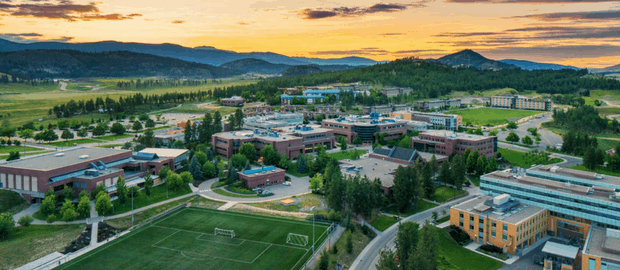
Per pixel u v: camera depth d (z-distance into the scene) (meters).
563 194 185.50
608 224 174.00
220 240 172.25
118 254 159.00
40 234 170.88
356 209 194.88
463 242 179.00
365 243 174.50
